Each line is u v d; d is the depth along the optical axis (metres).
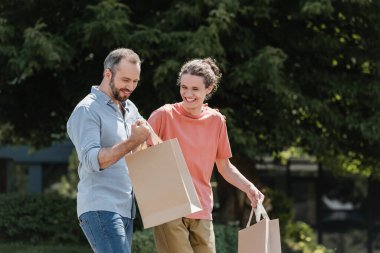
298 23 14.71
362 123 14.50
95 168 5.66
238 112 14.62
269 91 14.04
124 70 5.84
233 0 13.09
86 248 15.47
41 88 16.02
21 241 16.06
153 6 14.55
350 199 24.11
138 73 5.92
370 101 14.78
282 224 17.16
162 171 5.90
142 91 14.19
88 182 5.94
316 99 14.25
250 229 6.30
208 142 6.59
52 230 16.11
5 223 15.92
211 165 6.65
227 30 12.94
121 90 5.90
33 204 16.11
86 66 14.76
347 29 15.13
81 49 13.90
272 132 14.62
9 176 18.98
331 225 24.19
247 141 13.75
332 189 24.19
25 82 15.63
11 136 18.47
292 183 24.28
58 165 26.94
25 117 17.02
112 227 5.84
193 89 6.43
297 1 14.23
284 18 14.59
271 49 13.00
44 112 16.88
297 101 14.09
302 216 24.23
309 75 14.76
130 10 13.46
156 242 6.60
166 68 12.62
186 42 12.73
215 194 18.70
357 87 14.63
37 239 16.11
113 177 5.96
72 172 25.03
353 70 15.41
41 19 13.02
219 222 16.33
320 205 24.20
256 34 14.62
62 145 26.14
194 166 6.52
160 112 6.55
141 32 12.98
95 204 5.88
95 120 5.89
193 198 5.97
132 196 6.14
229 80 13.62
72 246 15.75
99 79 14.61
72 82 14.89
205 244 6.57
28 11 14.32
